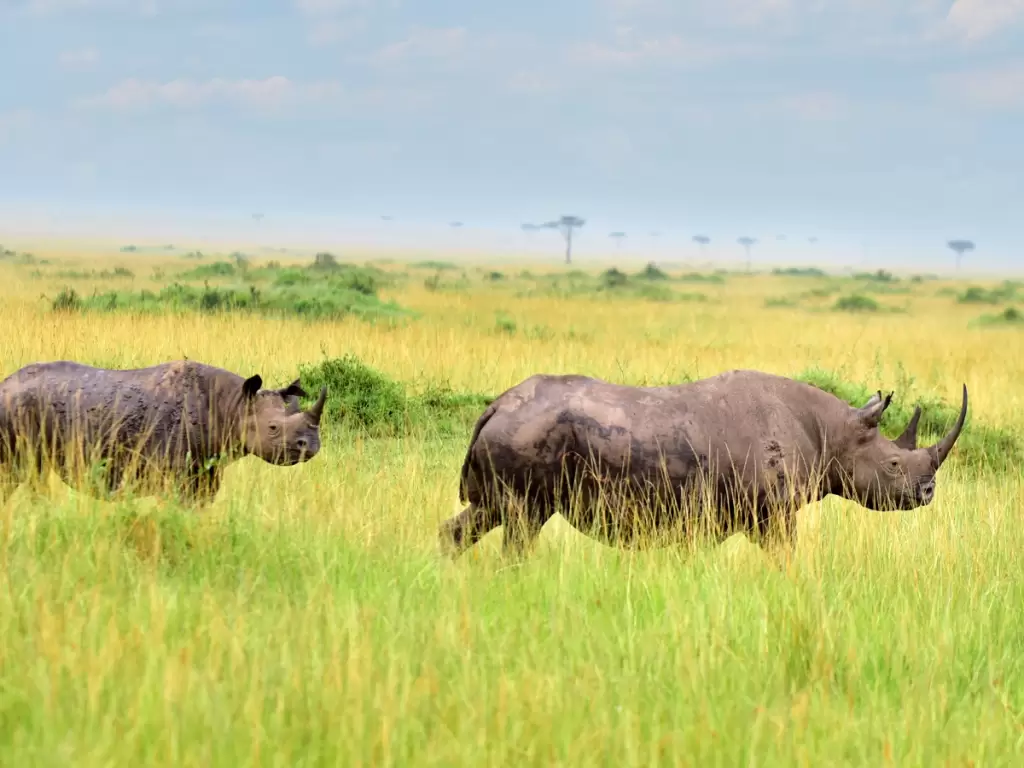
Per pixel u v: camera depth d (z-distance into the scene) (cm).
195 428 3403
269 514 3155
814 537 3244
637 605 2681
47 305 10294
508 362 7394
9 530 2644
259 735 1822
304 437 3494
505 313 14125
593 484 3117
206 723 1859
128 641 2109
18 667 1975
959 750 2025
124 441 3312
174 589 2506
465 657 2180
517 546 3105
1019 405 7006
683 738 1959
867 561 3092
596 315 15338
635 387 3225
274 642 2208
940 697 2233
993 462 5378
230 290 11175
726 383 3266
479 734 1891
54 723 1825
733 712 2102
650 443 3116
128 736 1788
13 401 3266
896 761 1995
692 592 2684
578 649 2325
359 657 2108
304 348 7331
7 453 3259
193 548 2773
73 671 1978
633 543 3162
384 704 1950
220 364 6512
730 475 3166
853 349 9281
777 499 3203
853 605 2770
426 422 5416
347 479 3631
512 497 3114
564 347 8431
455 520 3219
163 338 7138
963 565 3148
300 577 2706
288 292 11488
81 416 3284
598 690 2138
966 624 2669
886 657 2436
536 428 3097
